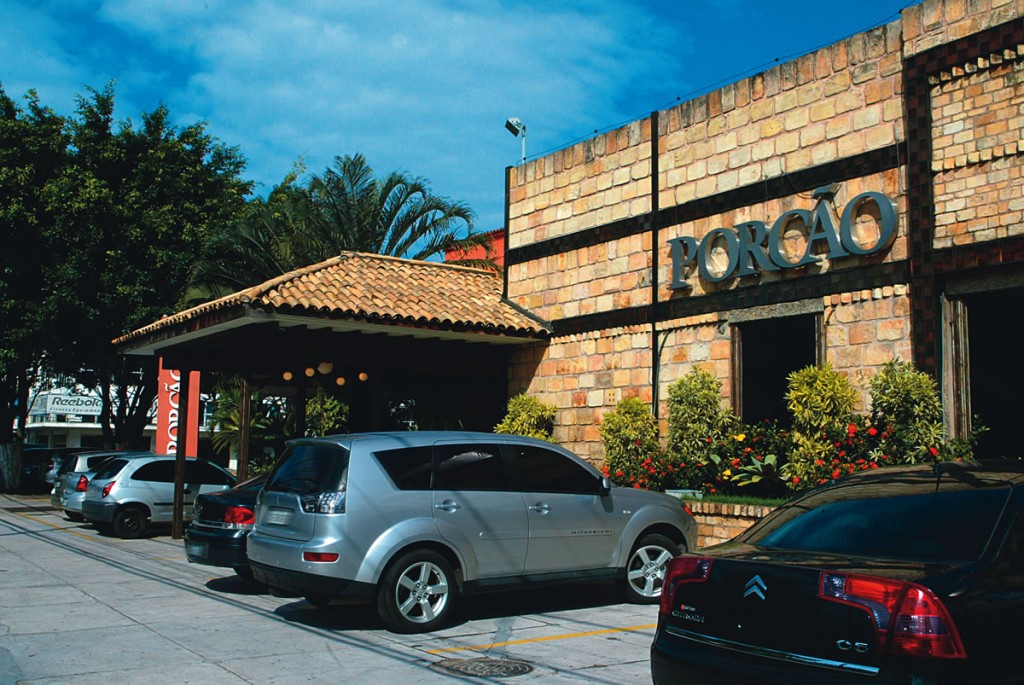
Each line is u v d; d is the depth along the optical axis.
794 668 4.35
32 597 9.99
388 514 8.13
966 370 10.66
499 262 28.64
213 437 27.59
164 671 6.63
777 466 12.30
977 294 10.59
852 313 11.74
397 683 6.34
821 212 12.10
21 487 33.00
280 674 6.57
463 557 8.46
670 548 9.84
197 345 16.42
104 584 10.99
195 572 12.17
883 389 10.73
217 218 29.02
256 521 8.88
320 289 15.02
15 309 26.39
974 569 4.36
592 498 9.38
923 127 11.01
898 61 11.48
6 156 26.77
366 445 8.35
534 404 16.38
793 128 12.72
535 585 8.88
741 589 4.71
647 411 14.27
